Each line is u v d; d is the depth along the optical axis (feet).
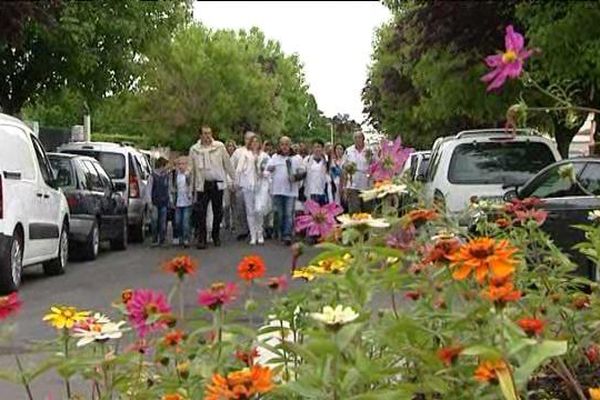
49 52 59.31
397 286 10.83
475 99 53.83
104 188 53.83
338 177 52.49
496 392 9.48
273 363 10.98
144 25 63.67
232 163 56.59
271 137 180.96
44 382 20.31
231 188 56.80
